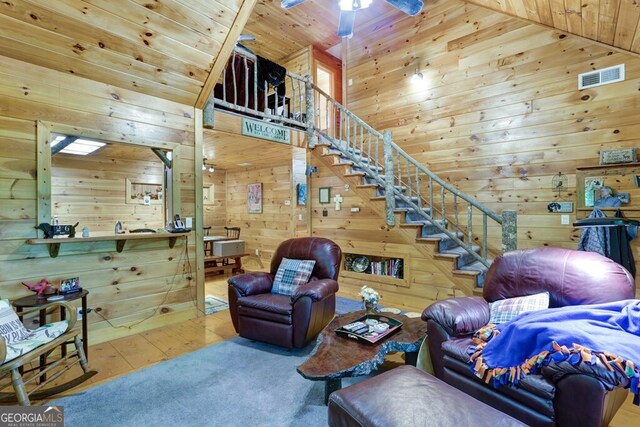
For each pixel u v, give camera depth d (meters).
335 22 5.35
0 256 2.49
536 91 3.63
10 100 2.50
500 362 1.67
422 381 1.41
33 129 2.61
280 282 3.13
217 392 2.12
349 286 4.95
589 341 1.45
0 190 2.48
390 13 4.98
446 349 1.93
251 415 1.89
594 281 1.93
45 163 2.66
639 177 2.99
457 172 4.28
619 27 2.66
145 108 3.26
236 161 6.46
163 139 3.39
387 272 4.57
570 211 3.39
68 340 2.26
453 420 1.14
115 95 3.05
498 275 2.34
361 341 2.09
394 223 3.95
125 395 2.09
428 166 4.58
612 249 2.87
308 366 1.80
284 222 6.55
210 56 3.19
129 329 3.15
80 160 5.50
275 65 4.31
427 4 4.58
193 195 3.66
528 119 3.69
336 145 4.70
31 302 2.26
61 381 2.25
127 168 6.02
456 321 1.98
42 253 2.68
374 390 1.34
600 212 3.14
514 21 3.78
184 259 3.58
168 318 3.44
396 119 4.95
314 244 3.33
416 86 4.71
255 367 2.46
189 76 3.29
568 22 3.04
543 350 1.54
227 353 2.70
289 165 6.41
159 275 3.39
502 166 3.88
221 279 5.69
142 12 2.62
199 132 3.68
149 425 1.80
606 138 3.19
